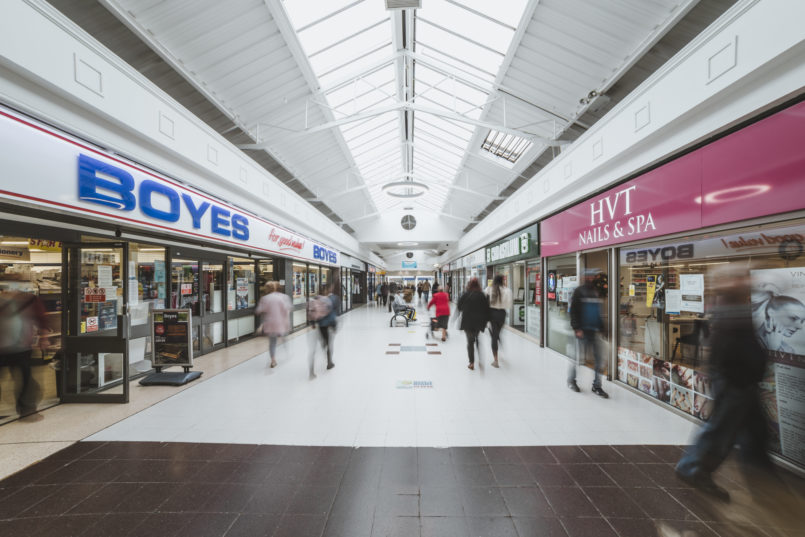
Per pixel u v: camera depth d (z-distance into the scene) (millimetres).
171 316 4977
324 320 5375
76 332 4082
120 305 3971
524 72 5965
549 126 7176
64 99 2908
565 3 4543
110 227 4469
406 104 6641
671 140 3430
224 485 2363
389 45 6258
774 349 2660
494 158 9984
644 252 4145
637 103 3775
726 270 2104
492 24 5309
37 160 2660
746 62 2498
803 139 2311
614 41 4727
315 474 2490
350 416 3570
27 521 2023
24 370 3562
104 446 2938
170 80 5160
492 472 2508
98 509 2127
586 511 2084
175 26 4355
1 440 3055
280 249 8211
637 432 3176
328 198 11812
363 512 2082
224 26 4637
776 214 2525
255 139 6949
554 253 6523
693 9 3912
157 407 3842
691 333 3451
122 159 3566
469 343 5363
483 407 3805
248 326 8438
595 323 4199
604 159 4461
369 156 10953
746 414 1983
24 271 3832
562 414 3609
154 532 1931
